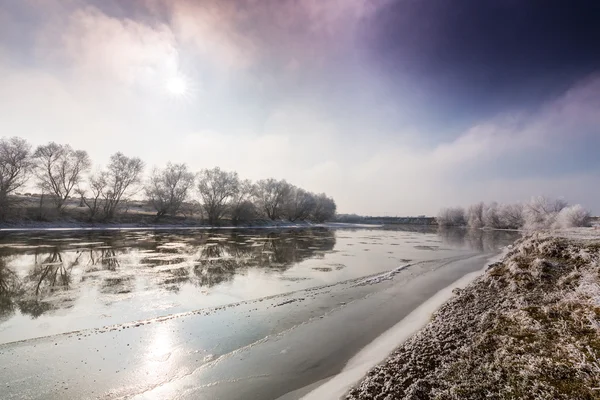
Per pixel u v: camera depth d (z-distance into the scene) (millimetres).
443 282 20266
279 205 103938
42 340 10688
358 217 199625
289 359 9484
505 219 106375
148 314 13516
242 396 7512
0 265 23234
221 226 79375
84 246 33906
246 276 21562
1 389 7691
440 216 133625
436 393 6754
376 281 20422
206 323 12516
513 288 14148
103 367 8883
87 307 14305
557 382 6574
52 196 58438
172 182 73438
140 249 33156
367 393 7176
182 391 7750
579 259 16500
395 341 10516
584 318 9266
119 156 66250
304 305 15086
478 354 8375
